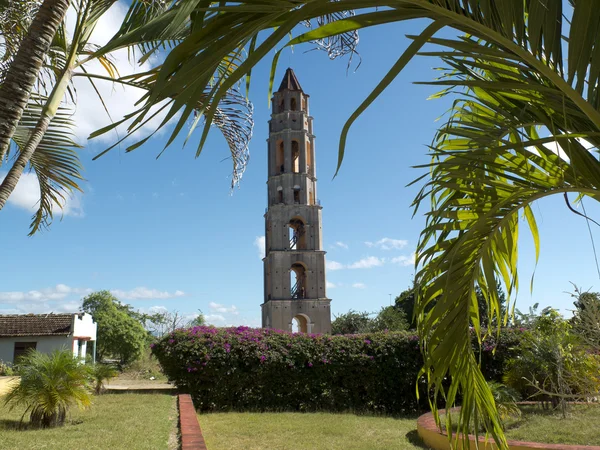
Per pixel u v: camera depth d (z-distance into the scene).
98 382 15.12
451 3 1.75
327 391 13.26
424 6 1.67
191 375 13.20
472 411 3.74
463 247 3.41
